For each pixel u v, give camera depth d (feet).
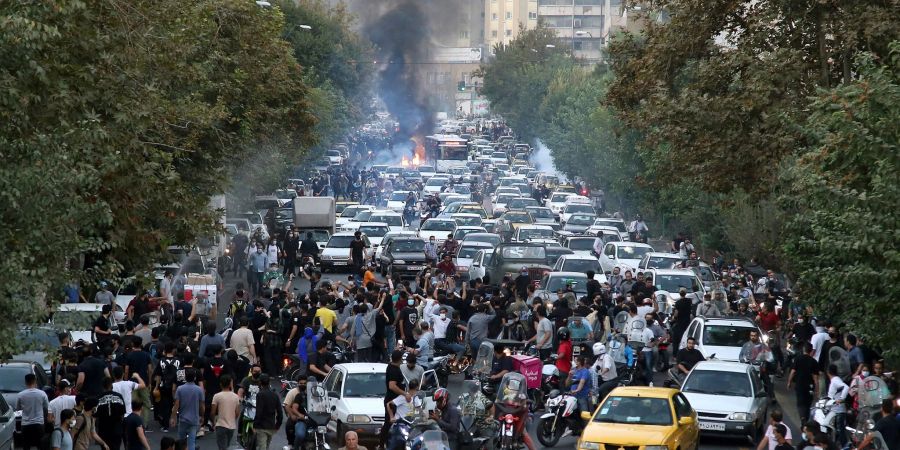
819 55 185.47
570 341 151.02
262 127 273.13
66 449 103.76
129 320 144.05
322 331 148.15
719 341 163.12
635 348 162.30
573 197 406.21
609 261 272.10
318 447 114.73
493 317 169.17
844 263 113.19
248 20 239.71
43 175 83.41
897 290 102.17
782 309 197.77
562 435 128.88
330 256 298.97
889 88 106.42
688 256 263.90
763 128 183.62
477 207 392.88
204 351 136.77
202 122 175.94
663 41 195.72
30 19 87.61
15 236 83.66
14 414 116.98
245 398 116.57
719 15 191.31
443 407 113.60
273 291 187.42
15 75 88.53
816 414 124.77
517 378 121.49
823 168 114.83
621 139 371.56
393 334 172.65
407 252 295.69
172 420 134.10
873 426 111.14
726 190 191.11
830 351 137.39
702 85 188.75
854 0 177.37
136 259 149.38
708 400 131.85
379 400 125.29
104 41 119.03
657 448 111.24
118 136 123.85
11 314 83.82
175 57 151.02
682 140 189.98
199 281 213.46
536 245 257.96
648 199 366.02
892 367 132.67
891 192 100.89
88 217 88.63
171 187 150.51
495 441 118.73
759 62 181.78
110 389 110.42
